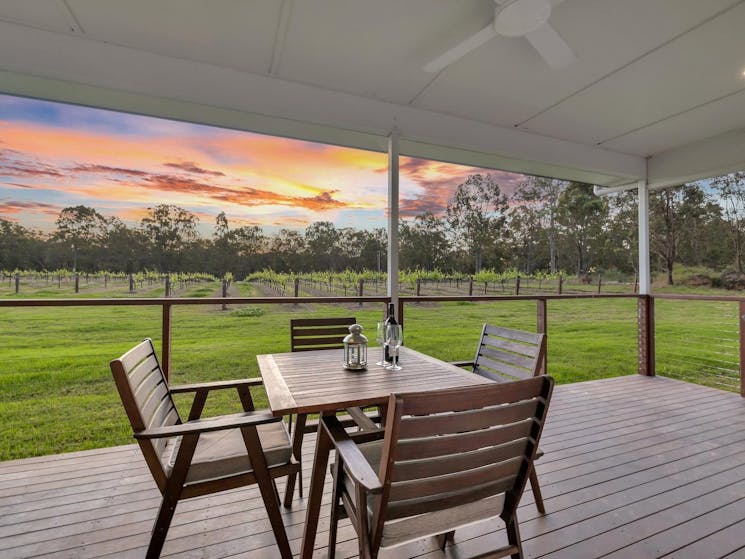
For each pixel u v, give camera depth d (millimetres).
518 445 1078
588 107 3346
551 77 2863
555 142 4008
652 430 2691
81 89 2566
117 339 6176
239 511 1720
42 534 1527
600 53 2551
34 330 6156
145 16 2213
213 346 6105
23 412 3639
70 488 1894
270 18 2221
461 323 8422
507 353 2047
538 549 1466
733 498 1843
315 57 2623
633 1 2064
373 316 7797
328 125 3084
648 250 4430
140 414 1207
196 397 1730
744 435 2609
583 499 1827
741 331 3510
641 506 1771
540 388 1062
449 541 1490
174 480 1254
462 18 2221
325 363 1873
